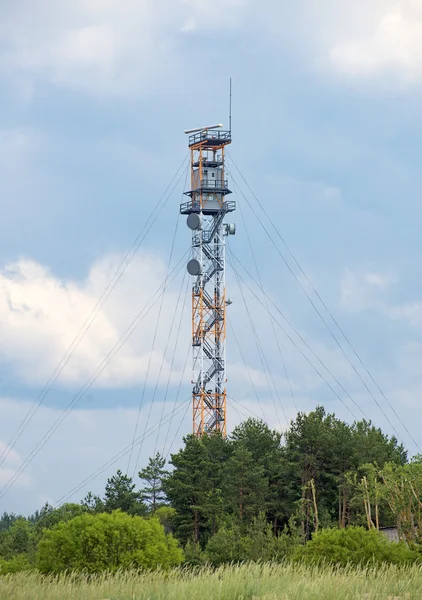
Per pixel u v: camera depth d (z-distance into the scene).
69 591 58.47
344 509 164.75
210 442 186.00
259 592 54.28
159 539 111.44
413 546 111.31
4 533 191.62
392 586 58.78
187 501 166.88
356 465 168.88
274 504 165.50
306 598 52.88
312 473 170.25
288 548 135.25
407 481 135.75
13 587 58.72
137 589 55.41
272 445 181.75
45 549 106.38
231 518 158.88
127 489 181.88
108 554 106.38
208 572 60.09
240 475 165.50
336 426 180.75
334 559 101.62
